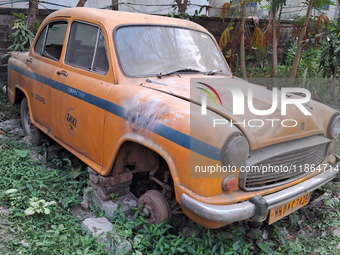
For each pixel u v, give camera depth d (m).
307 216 3.57
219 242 2.86
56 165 4.30
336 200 3.75
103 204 3.27
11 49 6.67
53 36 4.28
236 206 2.44
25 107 4.98
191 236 2.97
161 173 3.28
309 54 9.18
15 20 6.54
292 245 3.00
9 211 3.17
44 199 3.44
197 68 3.69
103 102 3.13
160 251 2.78
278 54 9.58
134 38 3.46
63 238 2.84
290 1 11.81
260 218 2.51
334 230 3.32
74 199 3.45
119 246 2.78
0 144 4.67
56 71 3.92
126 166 3.51
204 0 10.66
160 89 3.01
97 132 3.22
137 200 3.34
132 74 3.25
